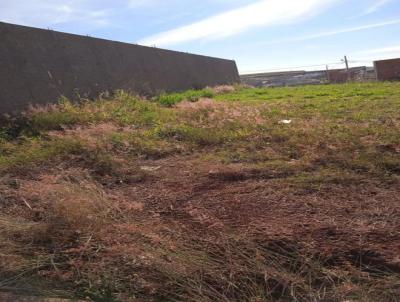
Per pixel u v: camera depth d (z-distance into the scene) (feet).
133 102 33.63
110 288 9.42
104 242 10.85
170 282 9.43
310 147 18.08
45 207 13.07
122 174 16.47
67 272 9.97
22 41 32.83
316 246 10.20
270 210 12.38
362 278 9.19
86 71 39.65
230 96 51.08
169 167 17.52
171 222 12.02
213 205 13.02
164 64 57.47
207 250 10.43
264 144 19.77
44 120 25.54
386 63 83.71
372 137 19.10
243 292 9.17
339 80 101.19
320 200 12.86
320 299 8.77
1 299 9.27
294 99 41.60
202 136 21.18
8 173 16.70
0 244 10.95
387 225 11.02
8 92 29.58
